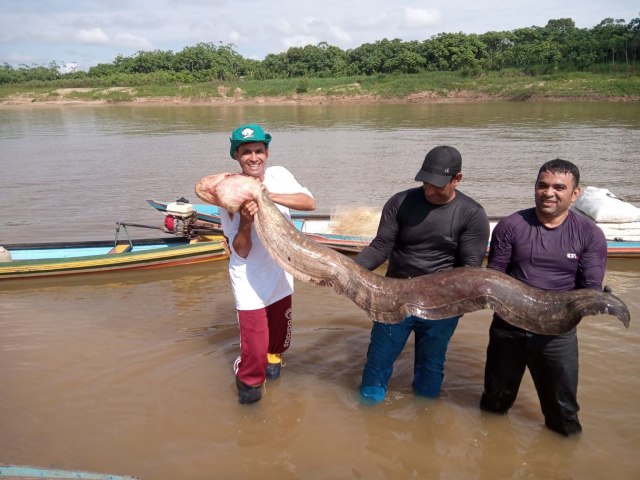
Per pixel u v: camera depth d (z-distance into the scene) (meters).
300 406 4.63
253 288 4.29
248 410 4.56
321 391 4.84
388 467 3.91
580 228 3.67
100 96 56.16
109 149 21.44
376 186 14.07
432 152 3.90
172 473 3.84
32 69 78.06
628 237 8.34
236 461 3.97
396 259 4.38
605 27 56.66
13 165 17.78
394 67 61.28
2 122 34.88
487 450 4.07
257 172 4.24
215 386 4.91
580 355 5.27
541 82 45.88
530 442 4.12
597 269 3.65
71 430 4.30
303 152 19.94
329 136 24.72
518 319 3.70
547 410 4.07
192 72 68.44
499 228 3.91
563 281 3.77
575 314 3.45
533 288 3.72
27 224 11.02
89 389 4.86
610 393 4.66
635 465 3.86
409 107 41.94
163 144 22.77
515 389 4.19
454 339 5.72
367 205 11.95
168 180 15.22
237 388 4.65
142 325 6.21
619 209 8.58
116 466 3.91
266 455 4.03
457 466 3.92
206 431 4.30
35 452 4.04
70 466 3.89
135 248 8.78
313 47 73.06
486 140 21.78
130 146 22.27
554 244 3.71
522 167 15.81
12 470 3.03
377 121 31.41
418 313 3.92
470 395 4.75
